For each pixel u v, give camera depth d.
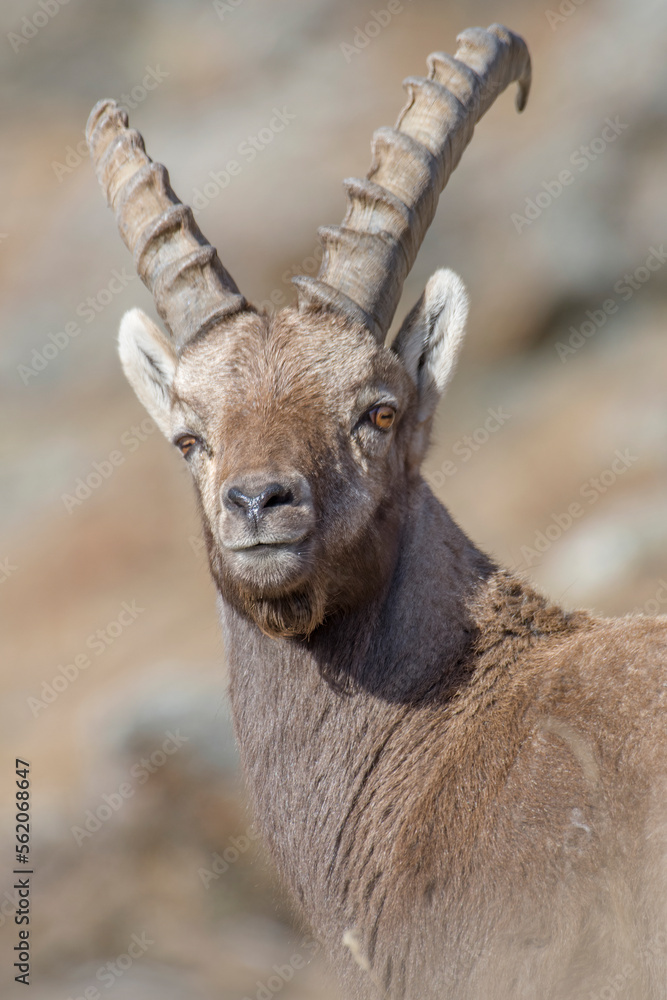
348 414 18.00
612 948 14.72
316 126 99.94
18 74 132.25
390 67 103.50
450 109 20.50
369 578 18.06
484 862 15.84
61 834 40.03
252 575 16.86
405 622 18.44
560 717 16.48
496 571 19.28
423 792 17.12
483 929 15.62
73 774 47.47
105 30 132.12
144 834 39.25
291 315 18.73
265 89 109.19
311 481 17.12
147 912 35.94
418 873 16.42
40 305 103.25
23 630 72.38
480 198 84.44
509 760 16.45
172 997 30.42
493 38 21.48
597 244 80.12
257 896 36.75
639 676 16.41
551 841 15.45
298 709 18.52
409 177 19.86
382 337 19.14
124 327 21.02
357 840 17.66
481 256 81.81
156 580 73.12
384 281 19.14
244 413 17.75
